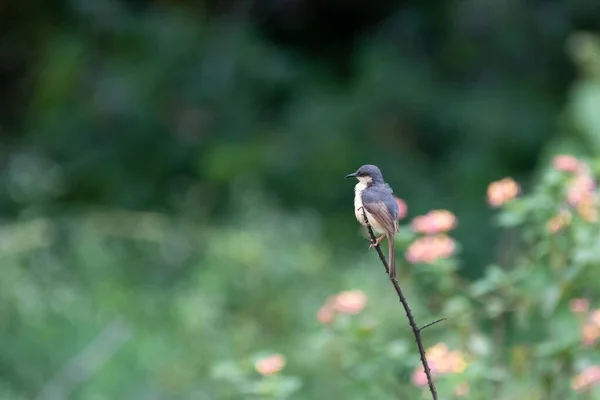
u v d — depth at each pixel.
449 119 17.75
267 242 13.41
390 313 10.51
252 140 17.58
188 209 15.68
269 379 7.04
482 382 7.34
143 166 17.70
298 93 18.30
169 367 11.24
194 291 12.62
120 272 13.44
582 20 18.17
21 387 11.62
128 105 17.72
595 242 7.34
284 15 19.27
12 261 12.86
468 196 17.02
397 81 17.89
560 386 7.47
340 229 16.06
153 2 19.05
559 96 18.08
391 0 19.20
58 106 17.91
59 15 18.80
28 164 16.25
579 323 7.68
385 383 7.54
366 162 17.33
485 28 18.20
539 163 17.08
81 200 17.48
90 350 11.48
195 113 17.84
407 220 17.06
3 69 19.66
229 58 18.08
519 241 9.19
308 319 12.03
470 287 7.75
